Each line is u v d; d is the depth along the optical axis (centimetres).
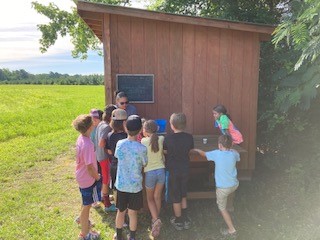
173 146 430
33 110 2148
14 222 475
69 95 3978
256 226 449
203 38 584
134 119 393
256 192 570
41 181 659
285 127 639
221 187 425
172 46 580
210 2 949
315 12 399
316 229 424
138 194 396
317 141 605
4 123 1501
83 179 395
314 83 499
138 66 577
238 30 584
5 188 619
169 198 464
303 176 548
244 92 605
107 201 503
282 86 604
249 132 614
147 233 443
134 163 389
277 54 688
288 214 473
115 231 446
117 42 567
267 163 676
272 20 815
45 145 989
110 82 571
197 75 592
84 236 415
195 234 436
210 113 602
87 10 531
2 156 850
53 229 453
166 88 588
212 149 494
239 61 596
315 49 401
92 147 389
